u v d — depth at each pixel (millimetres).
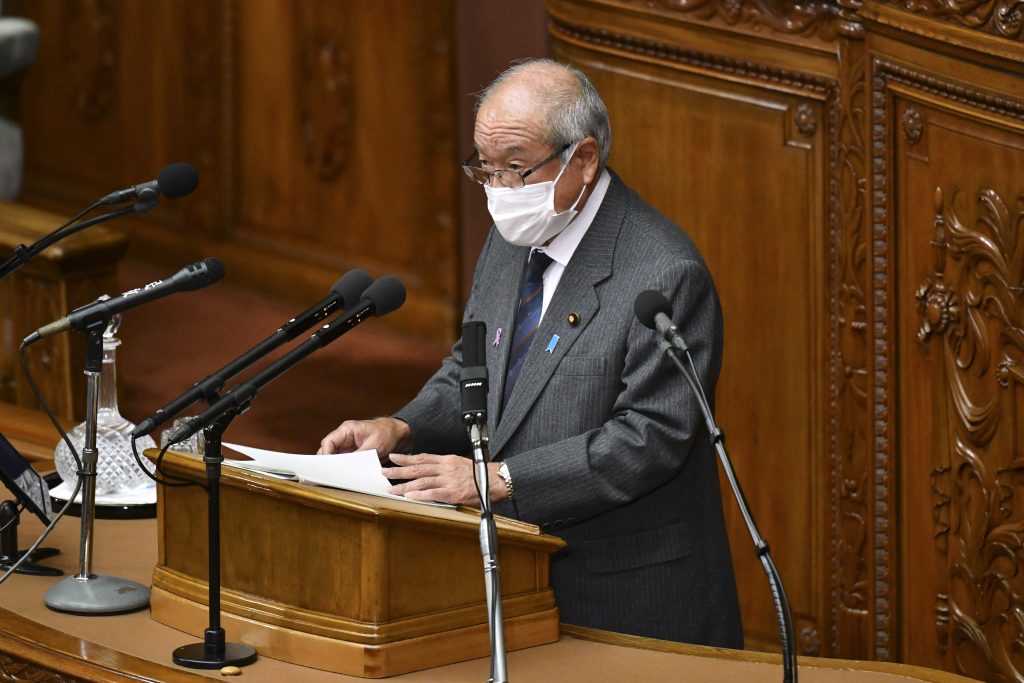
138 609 10406
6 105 29234
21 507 11594
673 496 11867
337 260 31328
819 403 17750
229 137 32594
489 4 27062
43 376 19078
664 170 18984
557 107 11406
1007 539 15156
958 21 14898
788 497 18234
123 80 34344
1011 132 14523
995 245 14844
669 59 18641
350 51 30328
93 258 18922
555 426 11688
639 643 10203
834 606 17844
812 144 17453
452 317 29422
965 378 15508
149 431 9234
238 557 9820
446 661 9547
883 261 16578
